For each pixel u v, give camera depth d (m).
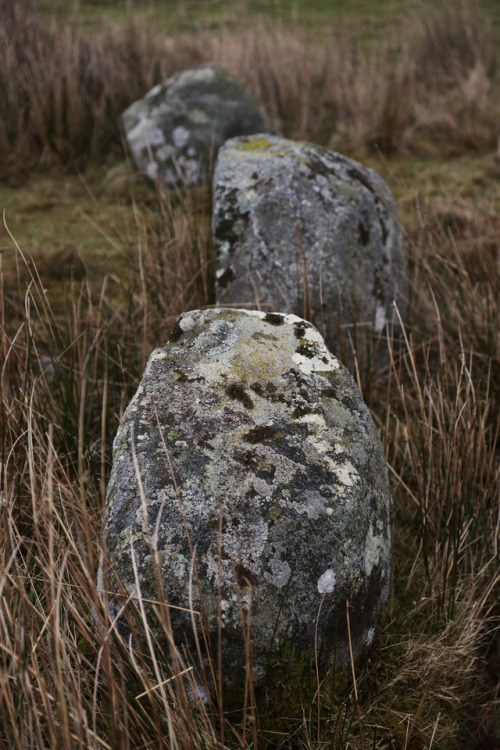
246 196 2.73
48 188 4.82
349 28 8.77
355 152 5.52
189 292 3.03
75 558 1.61
